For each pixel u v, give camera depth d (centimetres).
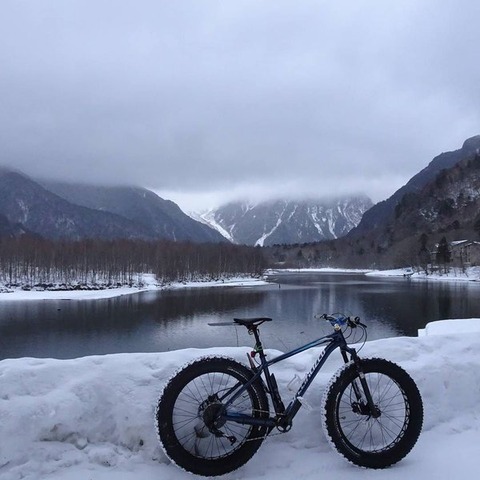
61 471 329
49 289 6881
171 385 334
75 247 8638
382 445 370
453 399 427
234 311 4444
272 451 360
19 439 331
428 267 11706
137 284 7775
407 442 354
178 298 5784
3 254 7938
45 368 363
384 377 385
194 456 331
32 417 339
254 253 11588
